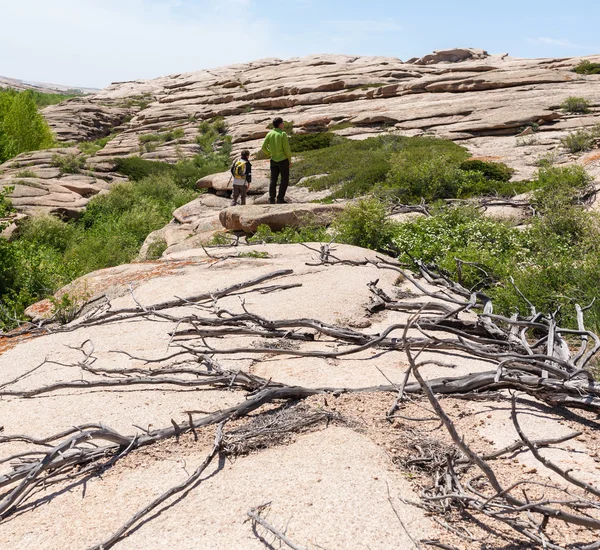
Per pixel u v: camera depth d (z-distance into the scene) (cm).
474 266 713
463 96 3741
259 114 4844
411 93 4156
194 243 1330
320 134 2972
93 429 310
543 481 256
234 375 362
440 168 1474
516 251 860
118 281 734
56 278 1178
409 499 241
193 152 4141
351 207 1023
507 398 344
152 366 417
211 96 6156
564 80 3678
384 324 506
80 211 2356
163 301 595
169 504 244
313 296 575
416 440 290
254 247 915
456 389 349
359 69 5419
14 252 1170
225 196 2052
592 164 1462
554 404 332
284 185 1405
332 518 228
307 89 4978
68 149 3319
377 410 325
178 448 292
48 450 293
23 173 2819
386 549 212
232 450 285
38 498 260
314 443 288
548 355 353
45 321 643
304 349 439
